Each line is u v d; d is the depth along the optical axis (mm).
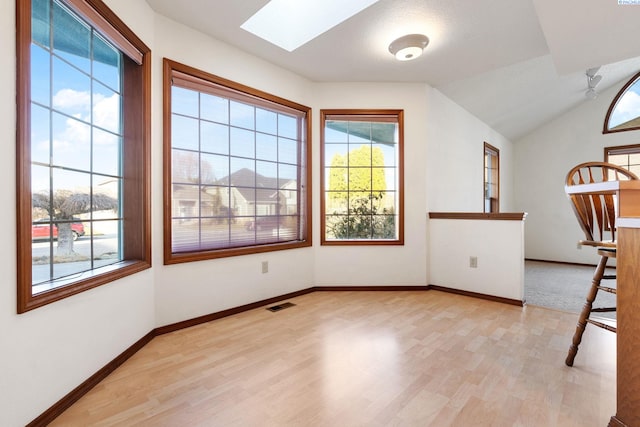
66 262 1580
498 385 1558
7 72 1170
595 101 5242
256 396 1471
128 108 2057
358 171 3492
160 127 2219
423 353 1910
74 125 1631
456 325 2379
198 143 2477
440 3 2076
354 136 3494
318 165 3377
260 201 2934
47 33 1454
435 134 3635
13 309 1167
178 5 2102
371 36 2484
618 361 1070
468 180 4465
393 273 3410
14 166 1188
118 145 2010
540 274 4609
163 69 2217
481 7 2115
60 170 1539
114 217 1966
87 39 1711
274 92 2959
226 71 2578
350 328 2324
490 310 2742
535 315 2611
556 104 5109
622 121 5023
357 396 1467
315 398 1451
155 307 2184
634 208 1061
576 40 2285
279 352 1931
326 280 3396
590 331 2254
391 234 3514
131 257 2066
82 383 1494
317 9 2473
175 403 1419
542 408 1373
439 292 3340
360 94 3389
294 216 3262
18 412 1181
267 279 2918
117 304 1772
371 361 1811
